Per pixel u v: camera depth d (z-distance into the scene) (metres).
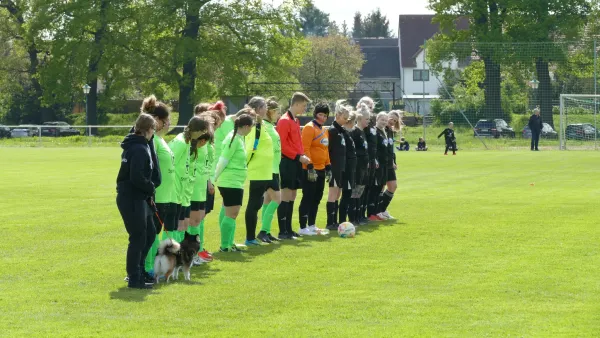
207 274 11.05
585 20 62.22
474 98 56.28
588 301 9.34
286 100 71.88
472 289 9.98
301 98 14.27
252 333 8.03
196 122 11.48
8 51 79.25
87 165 35.00
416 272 11.07
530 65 55.22
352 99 76.12
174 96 85.19
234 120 12.81
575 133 54.47
